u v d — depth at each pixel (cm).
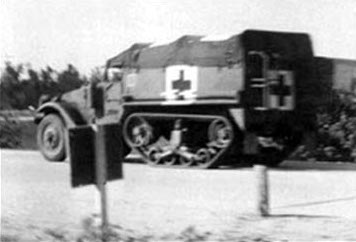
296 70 2078
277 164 2158
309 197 1458
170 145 2077
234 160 2117
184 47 2023
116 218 1201
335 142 2278
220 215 1242
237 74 1939
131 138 2147
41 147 2302
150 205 1348
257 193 1267
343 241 1035
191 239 1058
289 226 1149
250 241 1050
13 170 1945
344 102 2230
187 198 1426
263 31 1995
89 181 1024
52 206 1304
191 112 2045
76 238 1033
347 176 1784
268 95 1997
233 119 1977
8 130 2736
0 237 1010
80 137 1008
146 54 2102
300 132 2170
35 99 2692
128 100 2131
